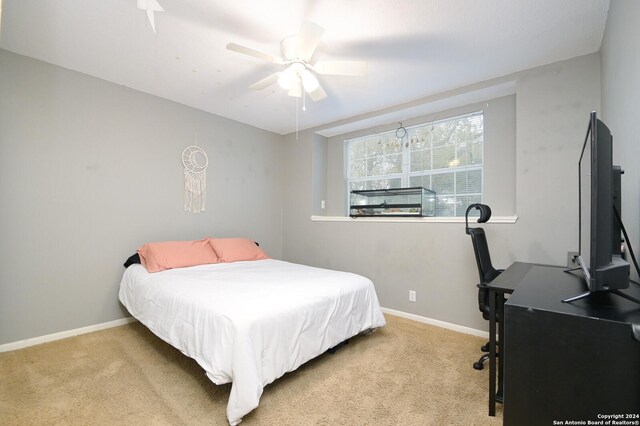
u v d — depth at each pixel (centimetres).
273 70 263
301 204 434
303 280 245
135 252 304
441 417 162
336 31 206
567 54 231
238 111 364
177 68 261
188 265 295
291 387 188
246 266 306
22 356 225
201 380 194
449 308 294
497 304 186
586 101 228
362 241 365
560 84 239
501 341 178
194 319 183
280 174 458
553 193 238
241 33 210
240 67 259
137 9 186
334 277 258
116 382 191
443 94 302
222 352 160
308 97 320
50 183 254
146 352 233
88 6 184
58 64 256
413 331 284
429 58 240
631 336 79
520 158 254
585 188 219
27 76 243
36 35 214
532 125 249
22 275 240
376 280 351
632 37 132
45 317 251
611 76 179
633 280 132
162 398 175
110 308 287
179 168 340
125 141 298
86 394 179
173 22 199
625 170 145
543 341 91
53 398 174
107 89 286
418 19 193
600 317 84
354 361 222
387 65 251
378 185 396
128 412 163
